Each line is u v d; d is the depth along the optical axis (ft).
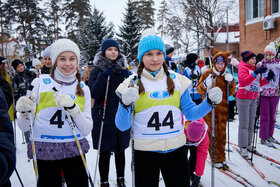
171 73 5.92
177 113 5.65
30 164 12.09
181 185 5.49
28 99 5.44
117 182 9.14
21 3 96.68
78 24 102.12
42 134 5.76
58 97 5.37
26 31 97.71
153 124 5.42
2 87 10.34
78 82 6.36
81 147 5.98
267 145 13.92
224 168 10.67
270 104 13.97
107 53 9.37
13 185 9.73
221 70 10.18
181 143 5.62
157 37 5.60
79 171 5.89
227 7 56.03
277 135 15.94
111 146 8.74
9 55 107.14
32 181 10.12
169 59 13.79
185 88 5.84
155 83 5.65
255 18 43.21
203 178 9.89
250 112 12.57
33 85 5.93
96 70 9.57
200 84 10.57
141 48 5.67
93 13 71.92
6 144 3.08
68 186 5.88
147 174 5.50
